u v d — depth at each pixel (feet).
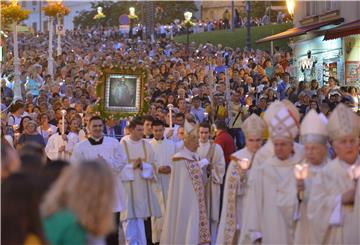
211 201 77.66
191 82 161.27
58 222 33.99
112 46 305.94
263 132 63.87
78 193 34.19
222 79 154.30
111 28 464.65
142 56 222.89
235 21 381.40
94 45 323.16
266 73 182.50
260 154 56.95
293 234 53.98
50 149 86.28
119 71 86.99
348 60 152.76
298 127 54.65
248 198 56.18
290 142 54.39
